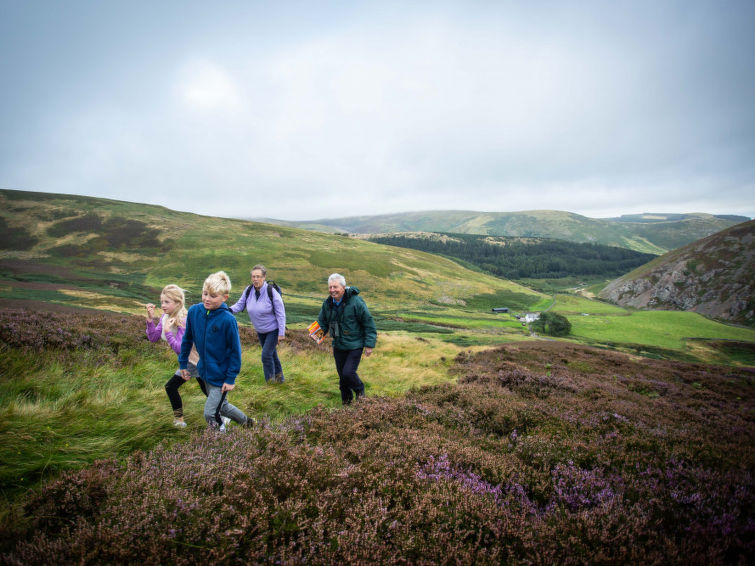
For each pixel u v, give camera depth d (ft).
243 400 21.34
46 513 8.79
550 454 14.75
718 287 547.49
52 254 377.50
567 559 8.39
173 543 7.92
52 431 13.07
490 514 9.96
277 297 26.94
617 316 456.45
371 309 382.63
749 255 561.02
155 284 341.00
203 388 18.03
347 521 9.05
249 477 10.34
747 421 29.50
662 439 17.92
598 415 21.85
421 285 489.26
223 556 7.64
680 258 640.99
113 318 38.65
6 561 7.29
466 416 20.43
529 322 408.67
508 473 12.88
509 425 19.52
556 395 28.40
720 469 14.57
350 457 13.15
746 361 299.17
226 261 422.41
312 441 14.90
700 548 8.94
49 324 28.60
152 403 18.13
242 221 624.59
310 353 43.73
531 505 11.13
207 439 13.12
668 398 37.65
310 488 10.33
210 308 15.64
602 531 9.33
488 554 8.70
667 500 11.39
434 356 57.00
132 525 8.25
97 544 7.68
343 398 24.18
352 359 23.43
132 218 500.33
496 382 32.37
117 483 9.89
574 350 80.59
